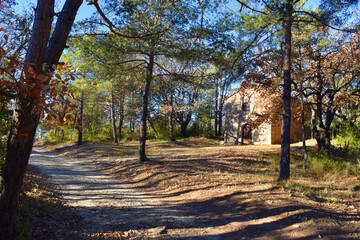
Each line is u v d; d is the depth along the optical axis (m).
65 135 42.84
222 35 11.16
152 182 11.72
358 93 17.53
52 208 6.41
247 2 10.41
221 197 8.20
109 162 18.25
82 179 12.50
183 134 40.38
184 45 12.42
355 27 13.10
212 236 5.27
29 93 2.73
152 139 38.38
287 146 10.18
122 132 43.94
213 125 56.97
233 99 32.78
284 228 5.52
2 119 5.95
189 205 7.98
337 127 22.59
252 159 16.14
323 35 16.09
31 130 3.81
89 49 13.23
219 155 17.67
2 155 5.77
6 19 6.73
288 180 9.47
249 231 5.53
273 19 10.02
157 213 7.05
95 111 43.28
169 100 32.53
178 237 5.18
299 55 14.93
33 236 4.38
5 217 3.72
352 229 5.33
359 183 9.99
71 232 5.04
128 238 5.02
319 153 17.86
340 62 16.25
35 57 3.75
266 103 20.80
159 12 10.49
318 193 8.41
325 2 10.73
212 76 15.02
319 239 4.89
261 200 7.31
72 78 2.87
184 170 12.98
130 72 16.70
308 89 18.97
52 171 14.34
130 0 9.64
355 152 14.89
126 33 11.30
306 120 25.81
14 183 3.77
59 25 4.41
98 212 6.94
